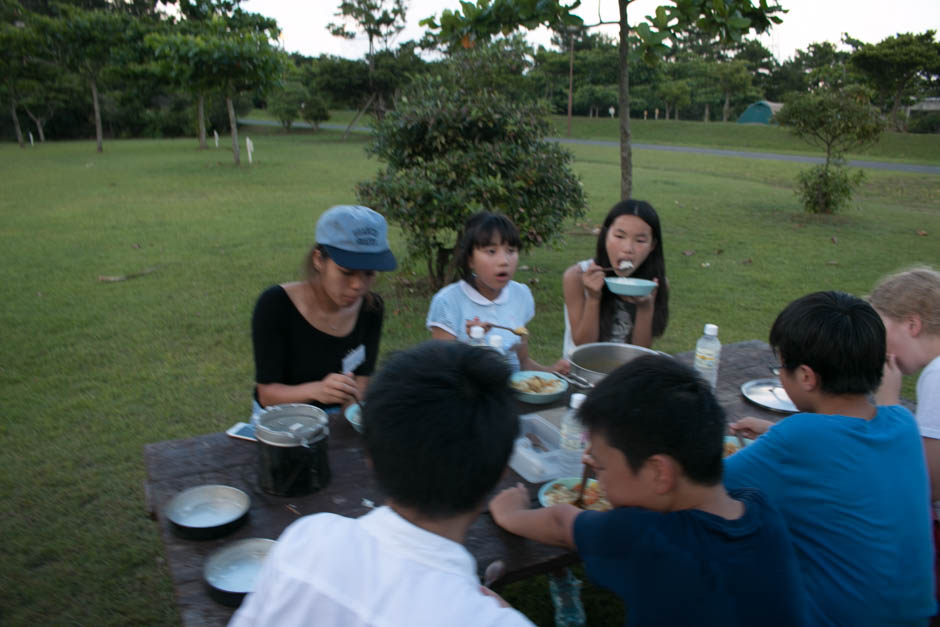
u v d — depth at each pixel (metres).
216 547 1.58
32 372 4.62
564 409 2.35
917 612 1.57
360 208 2.07
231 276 7.18
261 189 14.62
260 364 2.17
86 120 42.56
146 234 9.36
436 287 6.57
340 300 2.08
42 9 42.53
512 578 1.55
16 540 2.90
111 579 2.70
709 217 11.72
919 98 53.12
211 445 2.09
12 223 10.05
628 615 1.27
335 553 0.96
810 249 9.20
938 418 1.95
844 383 1.60
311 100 42.66
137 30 26.67
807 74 65.19
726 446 2.08
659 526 1.22
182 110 43.12
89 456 3.56
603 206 12.56
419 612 0.89
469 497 0.97
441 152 5.96
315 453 1.77
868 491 1.53
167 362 4.85
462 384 1.00
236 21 26.50
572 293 3.04
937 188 17.89
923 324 2.09
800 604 1.22
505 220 2.67
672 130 43.38
